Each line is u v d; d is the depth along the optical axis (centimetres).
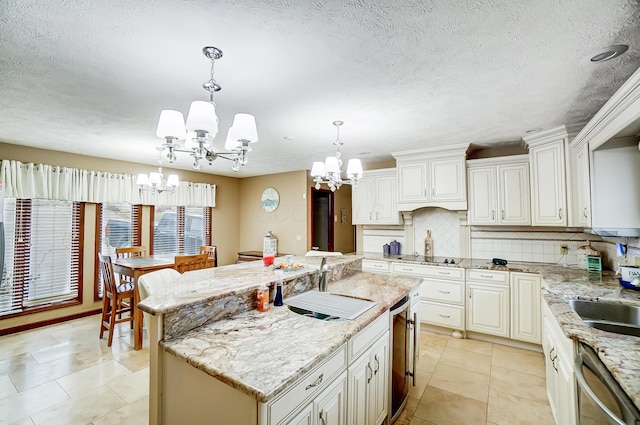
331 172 275
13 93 218
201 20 138
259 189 621
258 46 159
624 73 185
